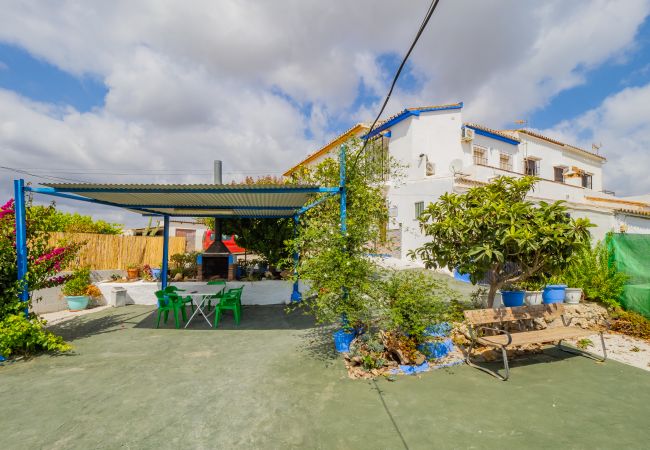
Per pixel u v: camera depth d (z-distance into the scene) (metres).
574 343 6.01
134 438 3.19
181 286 10.20
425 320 5.23
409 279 5.84
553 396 4.01
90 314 8.93
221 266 11.05
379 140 17.67
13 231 6.21
